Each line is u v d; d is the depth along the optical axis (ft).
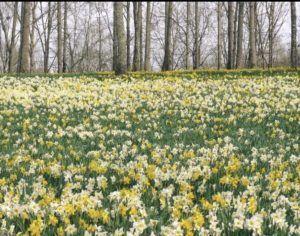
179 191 18.38
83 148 28.89
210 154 25.16
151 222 14.44
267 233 14.51
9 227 14.42
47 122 38.55
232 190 19.34
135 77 78.79
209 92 56.24
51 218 14.26
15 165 23.67
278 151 27.71
